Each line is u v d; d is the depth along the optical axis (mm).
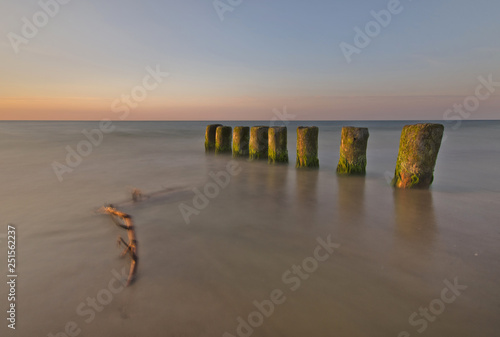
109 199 6070
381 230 4422
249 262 3434
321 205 5711
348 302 2707
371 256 3578
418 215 5094
